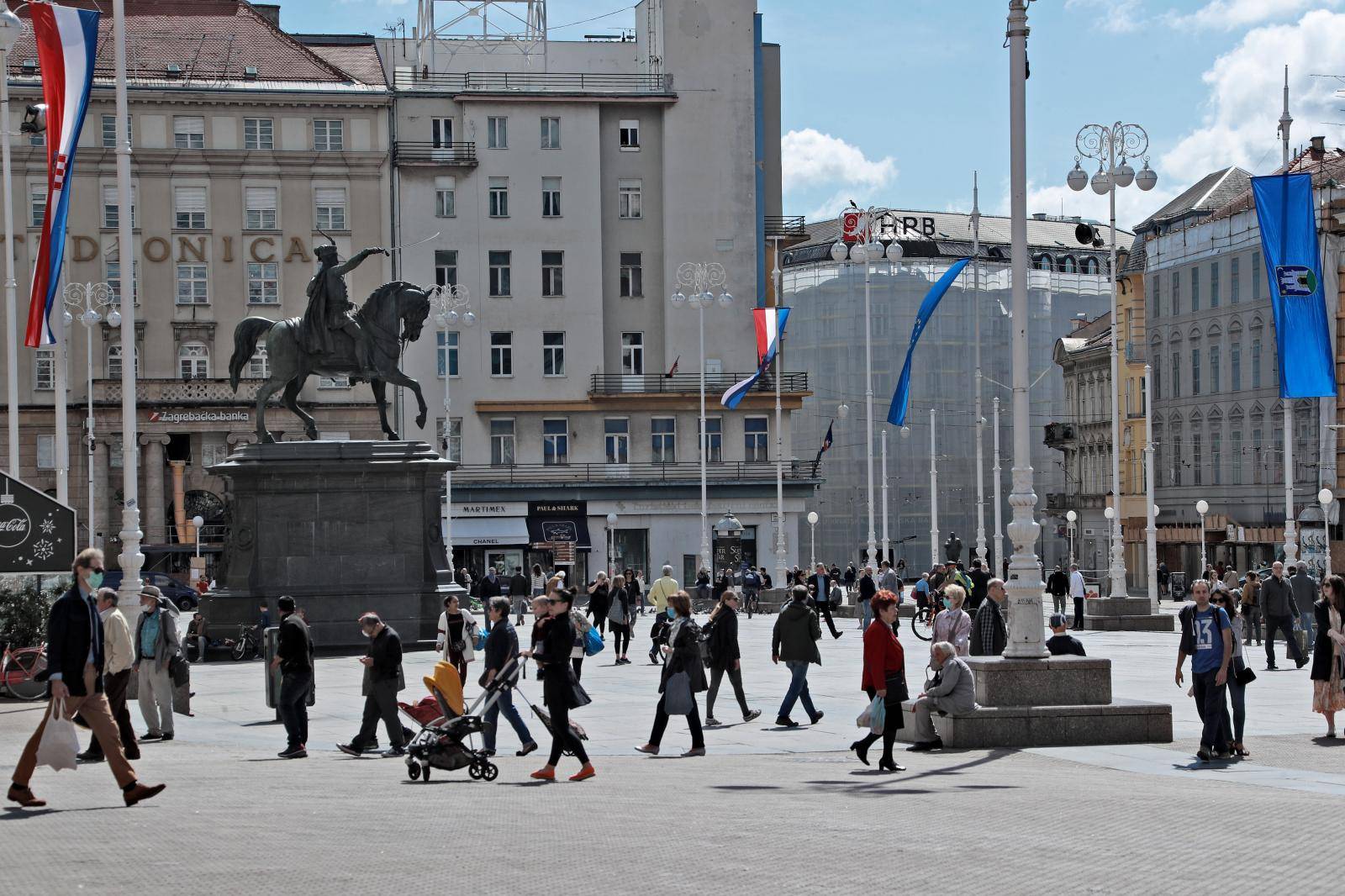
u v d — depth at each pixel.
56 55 36.22
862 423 111.50
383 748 23.47
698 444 90.75
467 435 89.38
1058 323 121.06
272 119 87.62
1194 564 93.94
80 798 17.00
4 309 84.94
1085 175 50.50
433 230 89.19
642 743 23.75
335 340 42.44
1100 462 107.19
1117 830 13.95
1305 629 38.12
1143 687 30.53
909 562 111.19
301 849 13.21
